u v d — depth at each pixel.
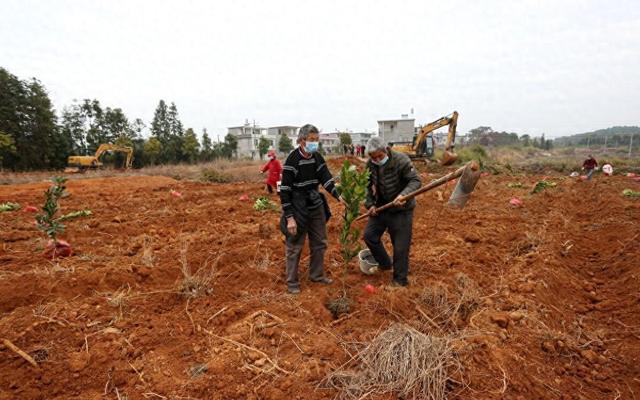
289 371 2.80
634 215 7.43
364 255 5.02
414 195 3.98
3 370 2.78
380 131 62.78
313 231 4.34
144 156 41.00
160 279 4.41
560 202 9.83
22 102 31.94
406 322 3.53
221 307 3.82
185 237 6.13
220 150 53.34
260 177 18.86
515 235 6.48
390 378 2.65
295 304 3.83
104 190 12.82
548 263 4.85
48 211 4.86
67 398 2.60
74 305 3.63
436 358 2.70
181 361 2.97
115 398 2.60
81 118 41.62
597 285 4.77
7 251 5.32
